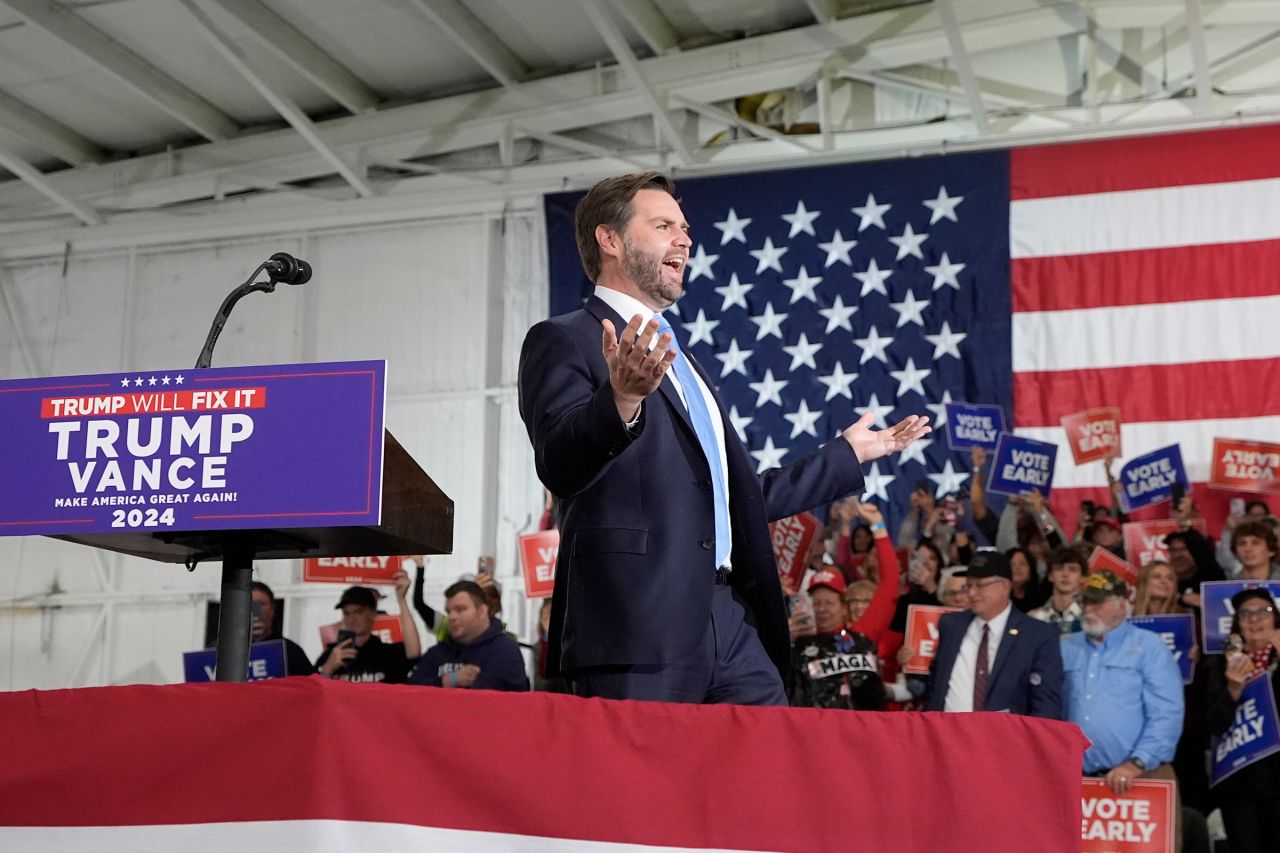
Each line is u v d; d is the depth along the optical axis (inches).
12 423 78.8
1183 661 283.9
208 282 404.2
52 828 67.5
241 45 357.4
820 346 329.7
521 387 92.0
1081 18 325.1
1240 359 302.2
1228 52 322.0
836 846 67.9
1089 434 306.3
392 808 66.4
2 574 399.2
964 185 328.5
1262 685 263.4
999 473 308.7
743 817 67.9
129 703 69.0
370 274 388.8
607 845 67.2
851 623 301.7
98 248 415.8
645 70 355.3
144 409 78.0
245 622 86.7
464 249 380.8
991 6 327.9
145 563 390.9
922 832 68.0
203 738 67.7
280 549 93.3
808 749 69.1
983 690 252.7
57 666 390.3
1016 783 68.6
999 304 319.3
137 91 367.2
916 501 311.1
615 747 68.7
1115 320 311.3
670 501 87.7
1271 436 295.9
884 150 337.7
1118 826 243.6
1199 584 288.8
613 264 98.7
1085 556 288.0
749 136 356.5
